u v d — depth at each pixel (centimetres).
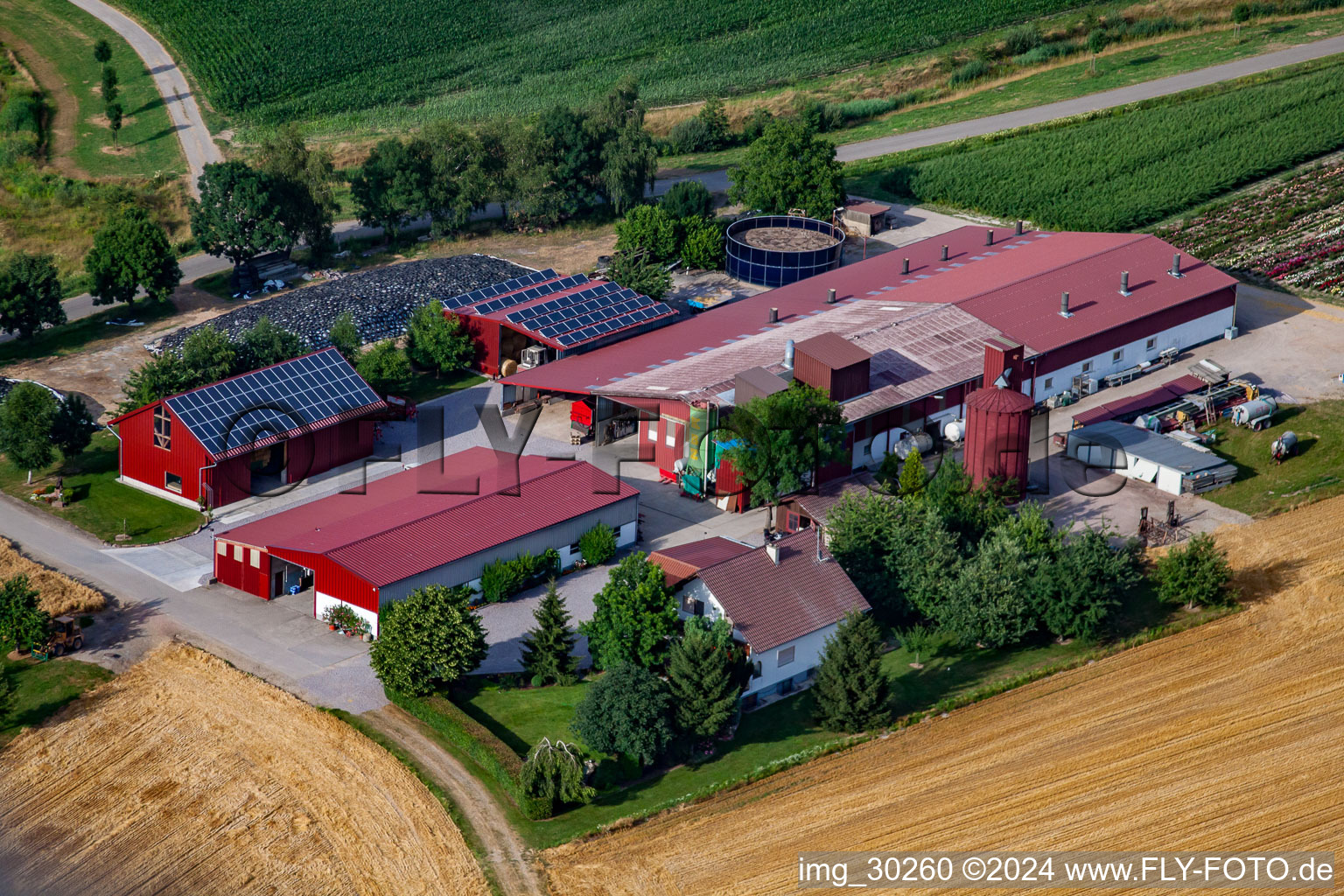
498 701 6488
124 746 6222
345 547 7175
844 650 6206
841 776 5938
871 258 11738
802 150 12875
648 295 10962
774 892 5209
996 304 9888
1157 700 6425
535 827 5638
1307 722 6209
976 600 6781
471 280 11731
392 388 9931
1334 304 11012
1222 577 7131
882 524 7238
